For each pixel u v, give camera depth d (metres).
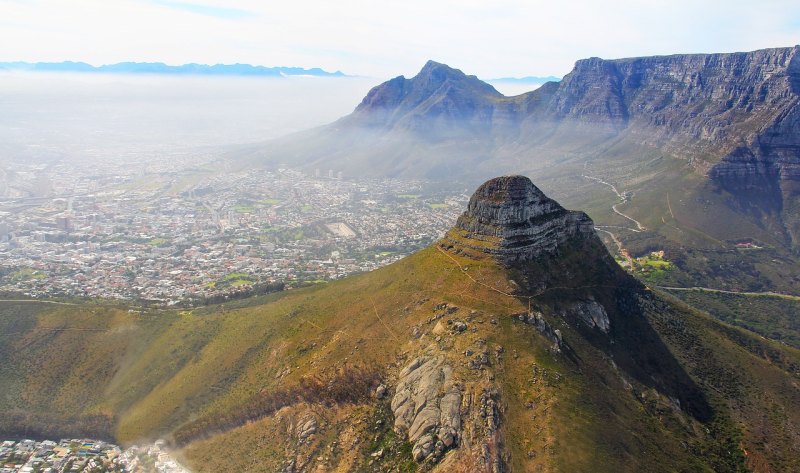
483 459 138.25
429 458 146.25
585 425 148.12
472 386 159.88
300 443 172.25
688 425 175.12
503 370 164.88
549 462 137.62
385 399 175.50
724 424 180.62
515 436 145.38
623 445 147.88
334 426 173.62
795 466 165.62
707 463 159.75
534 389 158.12
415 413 161.38
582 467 136.88
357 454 161.75
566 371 166.88
